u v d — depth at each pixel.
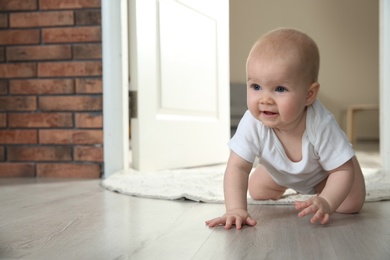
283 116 1.07
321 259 0.83
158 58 2.17
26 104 2.18
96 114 2.12
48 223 1.16
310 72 1.08
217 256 0.85
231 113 4.47
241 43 5.44
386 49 2.02
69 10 2.12
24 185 1.89
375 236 0.99
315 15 5.43
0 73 2.19
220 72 2.55
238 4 5.45
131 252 0.89
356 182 1.21
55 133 2.16
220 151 2.54
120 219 1.19
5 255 0.89
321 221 1.07
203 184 1.74
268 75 1.05
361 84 5.42
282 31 1.11
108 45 2.08
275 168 1.23
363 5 5.36
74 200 1.50
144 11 2.10
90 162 2.13
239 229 1.06
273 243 0.94
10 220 1.20
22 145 2.19
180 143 2.29
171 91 2.24
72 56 2.12
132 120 2.13
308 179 1.26
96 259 0.85
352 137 4.91
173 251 0.89
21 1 2.15
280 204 1.37
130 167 2.25
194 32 2.36
